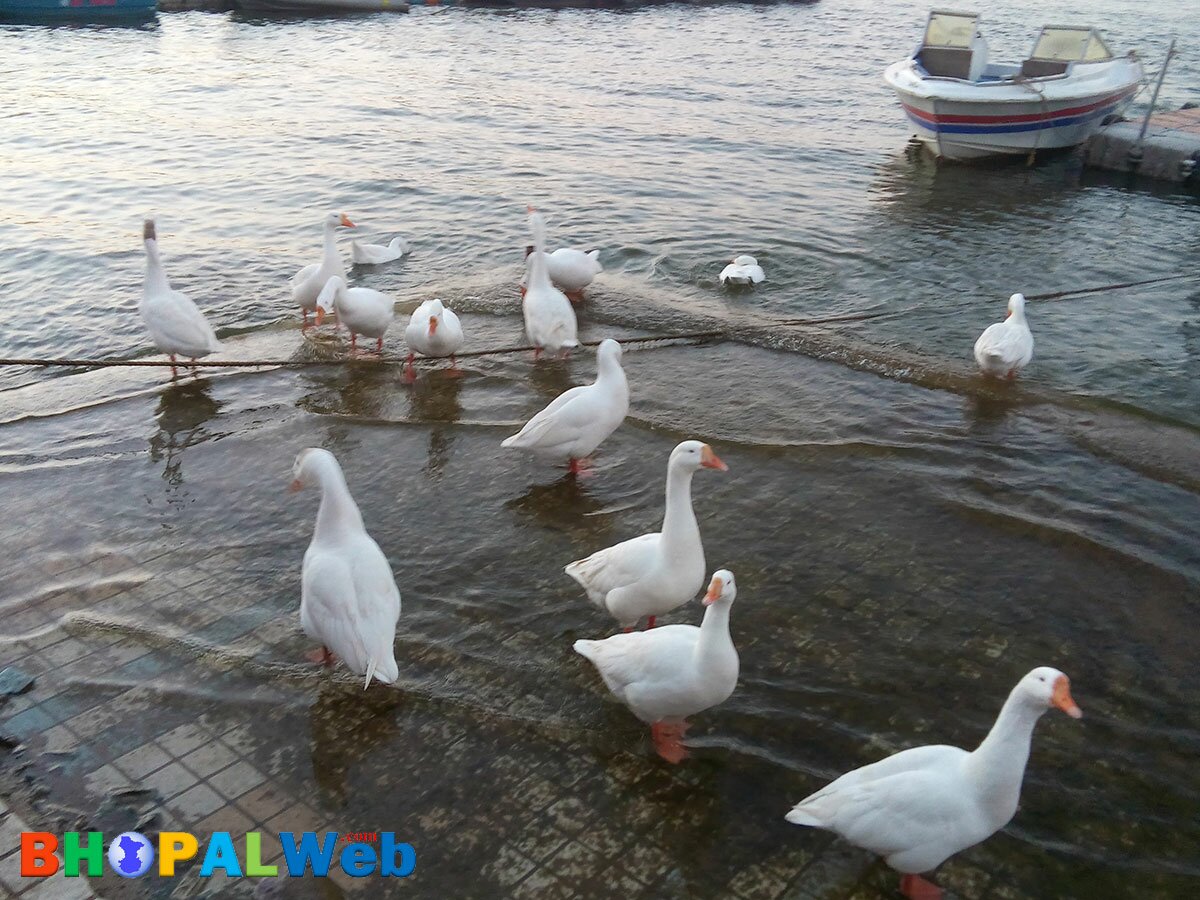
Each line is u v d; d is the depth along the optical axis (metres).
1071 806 4.92
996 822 4.19
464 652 5.91
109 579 6.57
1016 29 41.09
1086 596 6.61
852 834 4.22
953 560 6.98
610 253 14.45
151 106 24.92
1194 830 4.80
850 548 7.09
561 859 4.48
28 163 19.02
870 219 16.77
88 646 5.88
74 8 40.56
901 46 38.53
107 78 28.80
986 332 10.03
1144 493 7.97
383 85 28.86
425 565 6.82
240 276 13.34
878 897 4.34
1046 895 4.39
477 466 8.27
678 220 16.14
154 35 38.00
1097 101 22.19
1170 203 18.80
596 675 5.74
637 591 5.78
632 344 10.95
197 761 5.00
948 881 4.45
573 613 6.33
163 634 5.99
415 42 38.06
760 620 6.26
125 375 10.05
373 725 5.29
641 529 7.34
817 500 7.75
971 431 8.97
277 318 11.96
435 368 10.30
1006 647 6.07
